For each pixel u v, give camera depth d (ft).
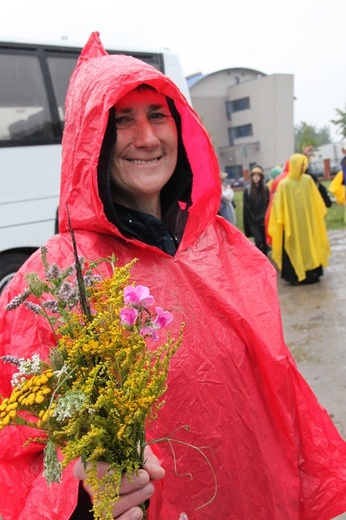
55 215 17.66
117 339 3.32
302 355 15.58
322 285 23.77
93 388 3.39
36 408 3.31
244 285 5.65
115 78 4.62
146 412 3.50
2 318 4.34
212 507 4.59
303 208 23.47
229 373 4.94
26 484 4.10
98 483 3.35
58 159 17.90
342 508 5.53
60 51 18.16
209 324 5.00
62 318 3.57
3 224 16.66
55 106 17.88
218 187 5.43
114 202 5.28
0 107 16.90
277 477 5.12
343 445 5.81
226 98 185.78
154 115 5.13
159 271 4.99
